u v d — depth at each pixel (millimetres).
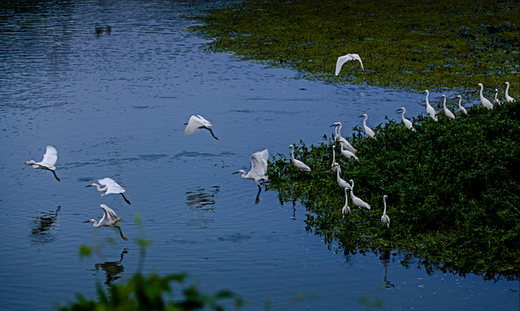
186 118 24500
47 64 32938
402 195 15703
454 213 14875
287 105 26016
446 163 16797
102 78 30375
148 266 13812
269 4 52250
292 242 14727
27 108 25531
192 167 19703
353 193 16906
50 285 13195
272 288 12781
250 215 16297
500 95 26094
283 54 34188
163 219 16203
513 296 12203
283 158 19781
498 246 13461
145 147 21406
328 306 12094
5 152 20781
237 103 26375
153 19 46062
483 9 48812
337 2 52688
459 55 33000
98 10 50719
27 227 15812
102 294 5496
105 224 14992
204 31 41094
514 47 34938
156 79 30234
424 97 26406
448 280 12820
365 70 30594
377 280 12938
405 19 43875
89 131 22938
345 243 14391
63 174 19156
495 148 17156
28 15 47781
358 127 23312
